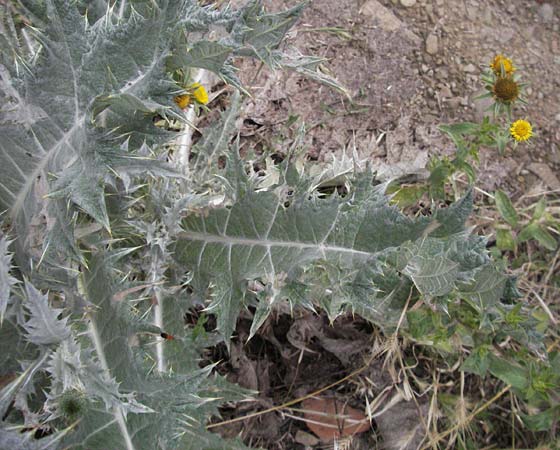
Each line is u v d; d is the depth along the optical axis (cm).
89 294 36
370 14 63
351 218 36
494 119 56
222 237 39
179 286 40
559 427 53
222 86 58
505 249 57
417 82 62
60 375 30
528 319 44
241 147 57
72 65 31
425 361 53
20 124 33
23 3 37
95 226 37
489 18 66
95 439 32
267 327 51
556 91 65
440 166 53
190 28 30
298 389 51
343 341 51
